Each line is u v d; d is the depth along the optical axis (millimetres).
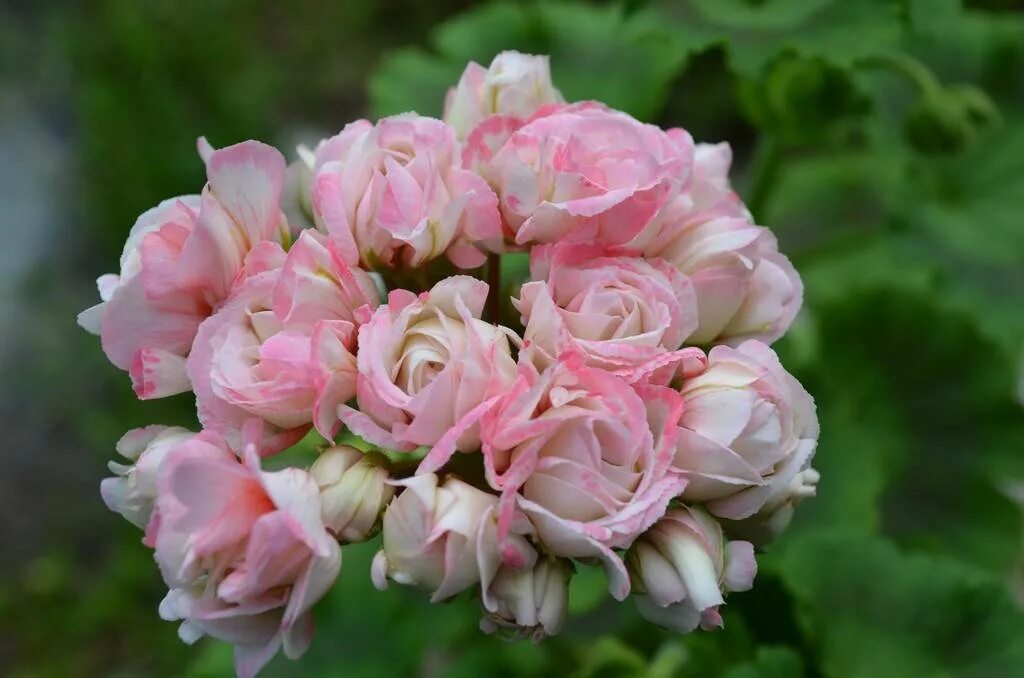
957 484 467
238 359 283
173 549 271
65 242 820
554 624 281
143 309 291
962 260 452
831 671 381
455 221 295
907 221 462
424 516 273
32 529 727
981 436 467
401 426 278
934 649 379
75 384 761
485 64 475
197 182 781
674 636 416
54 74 899
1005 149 469
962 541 462
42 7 922
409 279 305
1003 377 462
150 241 290
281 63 945
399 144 296
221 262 289
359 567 407
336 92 936
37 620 700
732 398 280
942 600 380
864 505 418
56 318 785
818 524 417
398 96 472
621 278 290
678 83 845
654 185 290
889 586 384
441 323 282
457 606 406
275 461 311
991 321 441
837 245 469
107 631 700
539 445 274
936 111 410
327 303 285
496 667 424
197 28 838
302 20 965
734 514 287
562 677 423
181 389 296
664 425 280
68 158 861
